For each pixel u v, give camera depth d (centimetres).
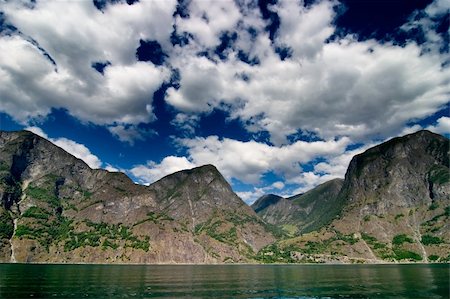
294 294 13362
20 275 19550
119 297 11762
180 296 12469
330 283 17488
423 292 13438
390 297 12275
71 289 13350
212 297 12394
